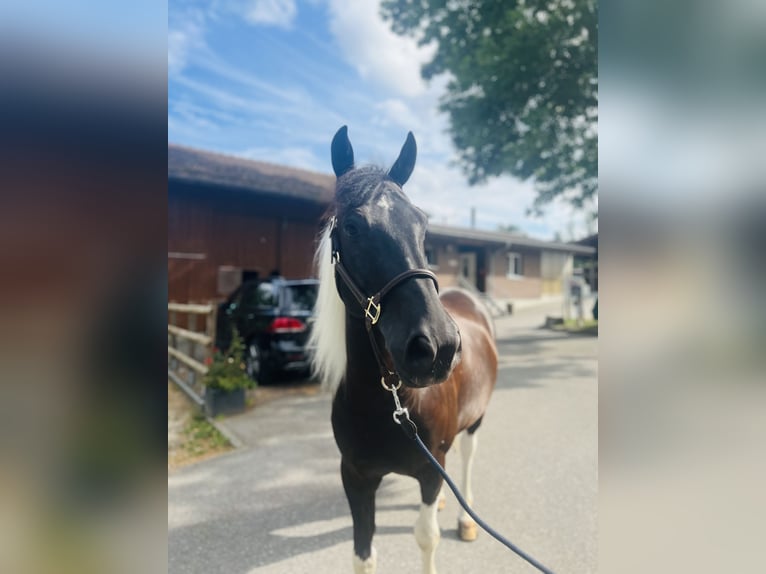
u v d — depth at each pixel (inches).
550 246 815.7
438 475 74.9
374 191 63.4
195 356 245.9
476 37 397.7
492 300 725.3
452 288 148.3
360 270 60.2
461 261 789.2
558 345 416.2
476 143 430.9
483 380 105.0
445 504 121.5
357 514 74.7
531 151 401.7
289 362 245.1
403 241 58.8
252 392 245.4
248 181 409.4
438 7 394.6
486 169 452.4
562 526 110.3
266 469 147.7
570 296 580.7
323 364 77.4
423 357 51.6
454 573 92.8
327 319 72.2
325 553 101.8
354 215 60.9
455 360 56.9
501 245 744.3
